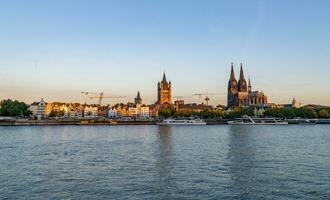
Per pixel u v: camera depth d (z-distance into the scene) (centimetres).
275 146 11306
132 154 9356
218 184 5694
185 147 11094
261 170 6844
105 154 9394
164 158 8525
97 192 5259
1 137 15388
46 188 5484
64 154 9412
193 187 5512
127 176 6344
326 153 9431
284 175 6359
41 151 10094
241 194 5125
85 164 7681
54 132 19638
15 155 9188
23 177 6278
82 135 17112
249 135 16975
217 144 12075
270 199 4891
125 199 4922
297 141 13312
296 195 5056
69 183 5809
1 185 5675
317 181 5869
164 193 5197
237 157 8619
